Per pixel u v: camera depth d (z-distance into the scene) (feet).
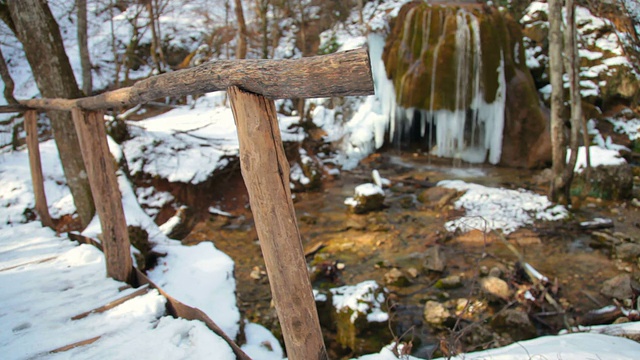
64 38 47.67
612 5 25.34
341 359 14.82
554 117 26.91
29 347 7.63
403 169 37.65
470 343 14.87
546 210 26.17
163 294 9.51
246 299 19.19
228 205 30.91
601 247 22.06
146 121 39.99
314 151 39.19
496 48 36.65
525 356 9.31
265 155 5.18
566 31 25.57
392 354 9.50
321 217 28.53
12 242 13.75
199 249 15.92
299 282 5.38
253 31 47.62
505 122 37.04
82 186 16.53
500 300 17.26
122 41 48.29
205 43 50.90
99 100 8.89
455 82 37.76
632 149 36.32
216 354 7.15
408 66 39.91
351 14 53.88
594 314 15.90
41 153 28.50
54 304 9.32
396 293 18.76
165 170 29.55
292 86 4.49
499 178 33.96
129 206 16.20
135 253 13.85
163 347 7.50
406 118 42.55
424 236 24.57
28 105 14.38
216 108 44.68
